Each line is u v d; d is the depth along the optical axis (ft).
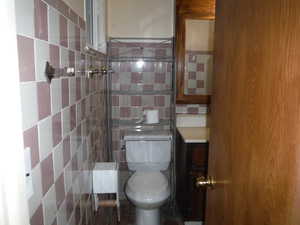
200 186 3.80
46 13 2.57
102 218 6.38
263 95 2.08
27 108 2.11
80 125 4.15
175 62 7.86
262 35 2.10
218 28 3.27
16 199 1.48
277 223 1.87
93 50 5.51
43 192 2.48
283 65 1.80
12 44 1.45
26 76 2.08
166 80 8.23
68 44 3.42
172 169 8.25
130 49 8.05
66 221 3.30
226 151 2.95
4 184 1.42
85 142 4.56
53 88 2.79
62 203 3.13
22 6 2.00
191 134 7.36
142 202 6.61
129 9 7.89
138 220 7.15
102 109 6.98
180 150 7.58
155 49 8.09
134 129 8.38
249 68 2.34
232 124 2.77
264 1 2.07
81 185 4.21
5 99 1.41
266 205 2.02
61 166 3.09
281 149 1.82
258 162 2.16
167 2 7.93
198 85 8.10
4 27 1.40
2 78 1.40
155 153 7.93
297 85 1.65
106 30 7.54
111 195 6.97
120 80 8.18
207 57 8.00
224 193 3.02
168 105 8.34
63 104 3.18
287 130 1.75
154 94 8.28
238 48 2.60
